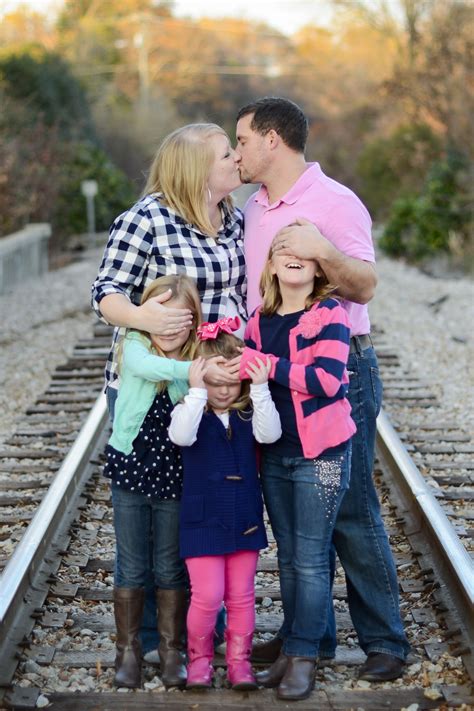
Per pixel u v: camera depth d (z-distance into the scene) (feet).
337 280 14.34
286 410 14.33
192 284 14.48
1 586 16.42
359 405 15.23
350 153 160.15
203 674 14.56
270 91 246.06
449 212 75.82
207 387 14.29
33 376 37.37
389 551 15.47
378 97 101.14
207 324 14.34
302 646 14.51
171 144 14.79
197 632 14.53
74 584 18.48
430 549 19.67
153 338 14.35
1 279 60.29
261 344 14.56
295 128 14.97
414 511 21.50
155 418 14.38
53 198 82.99
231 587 14.64
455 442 28.43
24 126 87.20
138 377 14.30
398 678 15.15
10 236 65.67
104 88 171.94
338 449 14.39
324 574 14.51
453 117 82.28
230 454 14.34
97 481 24.48
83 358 39.70
